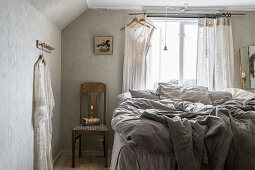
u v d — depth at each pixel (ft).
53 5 9.37
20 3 7.09
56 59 11.96
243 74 13.10
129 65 12.86
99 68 13.15
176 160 5.84
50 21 10.68
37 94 8.32
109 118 13.21
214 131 6.09
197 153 5.91
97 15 13.08
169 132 6.20
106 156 11.09
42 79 9.00
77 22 13.05
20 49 7.09
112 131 13.23
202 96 11.41
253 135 6.15
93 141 13.15
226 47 13.01
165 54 13.65
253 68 13.11
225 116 6.77
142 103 10.21
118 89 13.23
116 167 6.13
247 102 9.80
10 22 6.37
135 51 12.82
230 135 6.03
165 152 5.98
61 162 11.76
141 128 6.10
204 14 13.21
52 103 9.82
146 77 12.89
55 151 11.93
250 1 12.27
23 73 7.33
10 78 6.39
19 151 6.98
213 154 6.03
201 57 13.12
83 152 13.08
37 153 8.32
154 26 12.62
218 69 13.02
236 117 7.07
